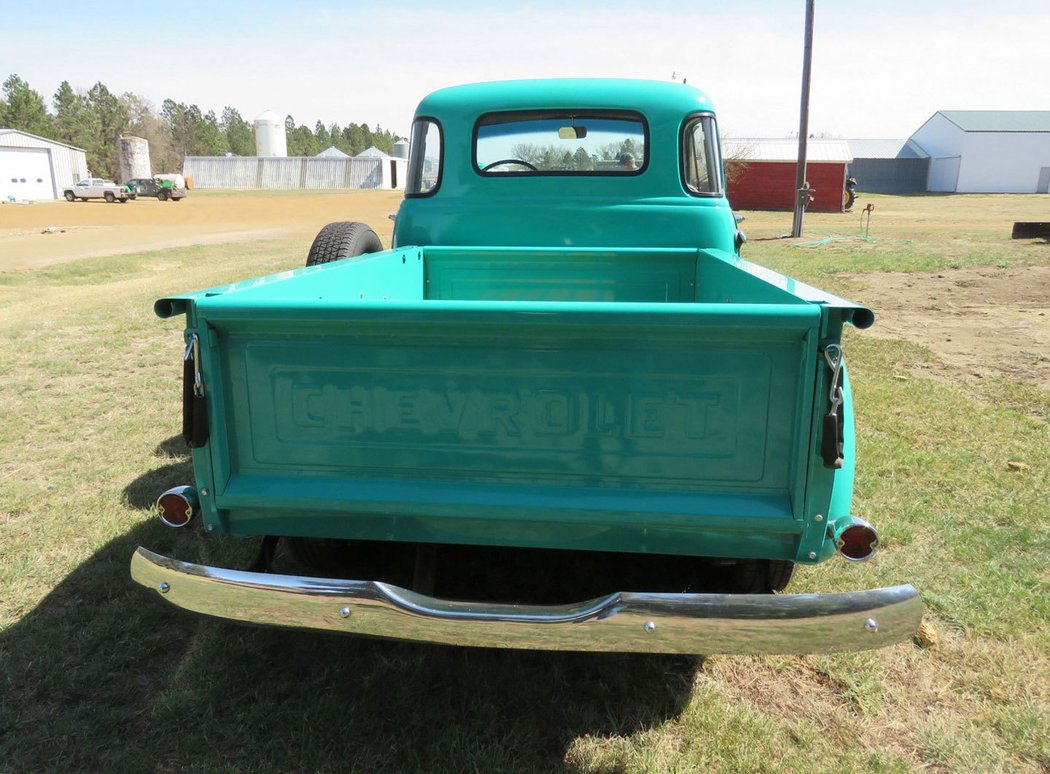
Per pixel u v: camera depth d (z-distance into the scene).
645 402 1.90
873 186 65.25
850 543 1.91
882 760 2.12
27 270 13.19
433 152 4.31
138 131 90.50
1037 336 7.35
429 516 2.01
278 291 2.28
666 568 3.09
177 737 2.18
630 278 4.06
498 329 1.85
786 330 1.78
